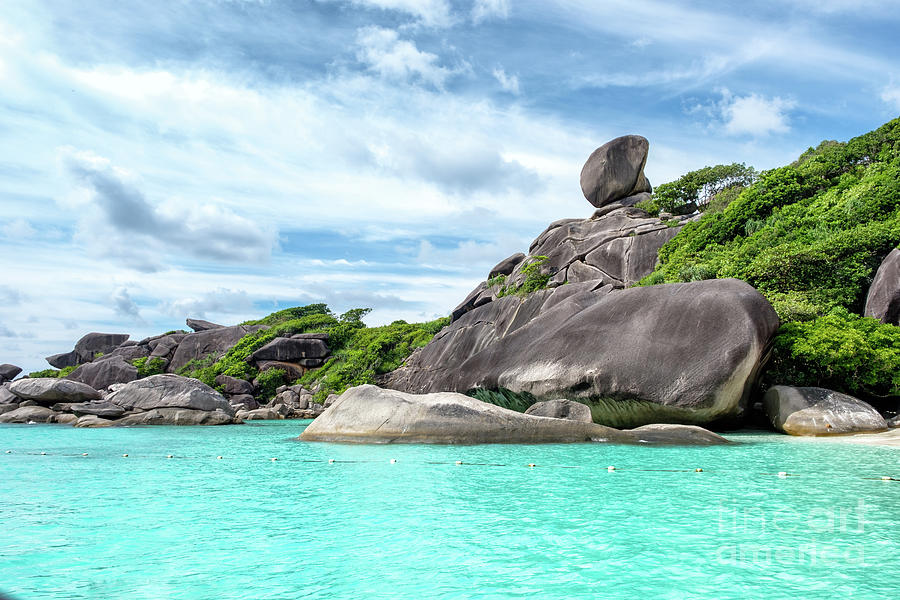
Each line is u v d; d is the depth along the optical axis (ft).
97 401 92.22
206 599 13.91
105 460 41.93
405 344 157.07
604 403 59.41
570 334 67.00
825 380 59.26
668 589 14.25
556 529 20.16
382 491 27.63
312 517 22.36
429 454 40.78
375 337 166.61
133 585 14.97
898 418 53.31
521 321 111.14
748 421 61.16
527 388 65.92
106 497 26.94
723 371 52.65
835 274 73.31
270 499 26.05
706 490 26.96
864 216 84.53
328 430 51.29
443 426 47.24
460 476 31.76
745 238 98.73
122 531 20.45
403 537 19.31
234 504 25.03
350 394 53.62
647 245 118.21
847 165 116.16
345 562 16.70
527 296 115.14
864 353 55.47
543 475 31.81
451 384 80.12
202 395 88.12
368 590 14.44
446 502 24.90
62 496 27.32
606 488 27.73
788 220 92.12
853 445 42.86
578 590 14.28
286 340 169.78
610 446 43.73
